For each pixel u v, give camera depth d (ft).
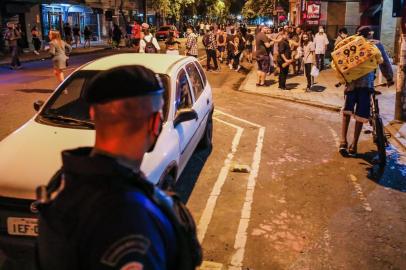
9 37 62.08
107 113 4.17
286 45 45.42
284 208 17.08
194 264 4.46
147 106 4.26
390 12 67.15
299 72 58.44
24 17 93.50
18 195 11.62
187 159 18.15
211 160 22.66
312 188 19.10
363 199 18.01
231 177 20.30
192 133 18.33
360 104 22.24
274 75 57.41
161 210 4.10
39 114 16.05
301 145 25.66
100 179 3.92
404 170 21.43
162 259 3.89
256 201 17.67
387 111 34.32
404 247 14.28
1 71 59.31
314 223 15.88
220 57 74.08
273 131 28.96
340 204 17.51
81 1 120.16
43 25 102.78
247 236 14.82
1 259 12.48
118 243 3.60
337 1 82.69
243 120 32.27
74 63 69.56
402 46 29.63
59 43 39.73
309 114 34.71
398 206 17.38
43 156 13.05
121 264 3.56
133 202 3.83
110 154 4.11
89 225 3.73
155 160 13.39
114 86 4.13
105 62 18.60
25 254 11.60
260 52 47.67
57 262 3.85
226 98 42.19
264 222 15.87
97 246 3.64
